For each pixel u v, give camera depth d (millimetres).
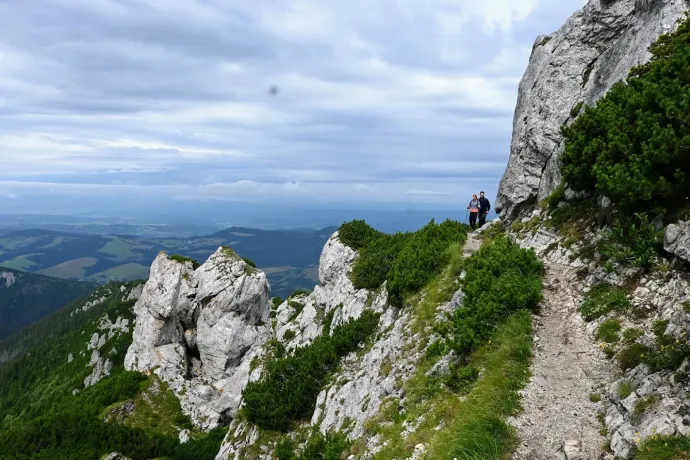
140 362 71438
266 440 28344
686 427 8039
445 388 13914
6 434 56719
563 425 9984
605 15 23453
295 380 30953
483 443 9992
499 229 27094
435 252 26375
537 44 27688
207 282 71250
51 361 144250
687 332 10195
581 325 13328
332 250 52281
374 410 17688
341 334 30953
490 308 15086
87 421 58906
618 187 14062
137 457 53250
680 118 13055
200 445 56281
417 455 11641
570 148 18594
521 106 26906
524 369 12062
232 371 68562
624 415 9281
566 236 18141
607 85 20859
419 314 21391
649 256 13078
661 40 17938
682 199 12945
